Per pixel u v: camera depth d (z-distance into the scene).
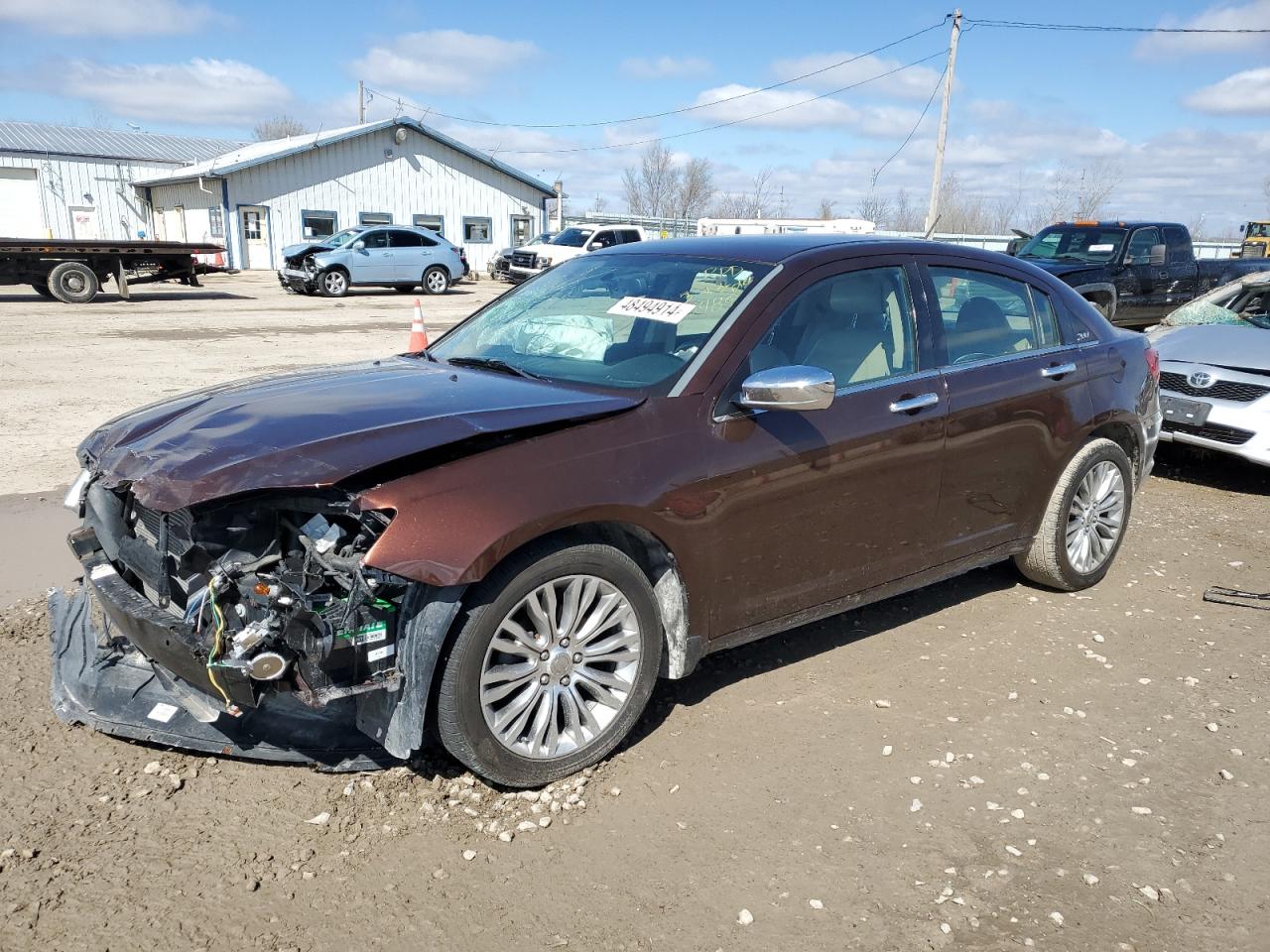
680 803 3.05
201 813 2.90
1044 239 14.82
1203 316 8.44
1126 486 4.98
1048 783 3.23
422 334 11.07
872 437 3.69
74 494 3.46
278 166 35.12
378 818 2.92
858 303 3.85
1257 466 7.58
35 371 11.17
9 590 4.52
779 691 3.81
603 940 2.46
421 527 2.68
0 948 2.34
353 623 2.72
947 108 30.44
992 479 4.27
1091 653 4.27
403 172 37.72
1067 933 2.54
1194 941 2.53
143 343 14.06
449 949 2.41
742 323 3.47
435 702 2.90
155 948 2.37
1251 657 4.27
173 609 2.92
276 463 2.73
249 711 3.15
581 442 3.03
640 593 3.17
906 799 3.12
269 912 2.51
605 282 4.11
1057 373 4.47
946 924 2.55
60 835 2.77
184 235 39.25
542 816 2.96
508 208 40.66
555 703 3.07
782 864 2.78
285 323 17.72
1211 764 3.39
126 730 3.08
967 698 3.81
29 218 40.97
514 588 2.87
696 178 64.19
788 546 3.55
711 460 3.26
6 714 3.40
